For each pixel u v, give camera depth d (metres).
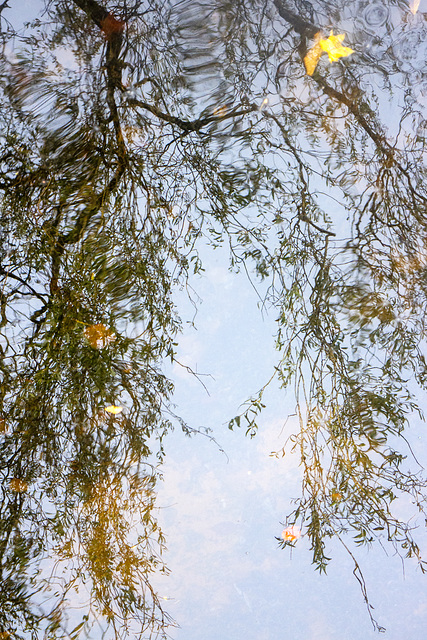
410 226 2.27
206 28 2.35
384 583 2.47
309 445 2.23
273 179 2.24
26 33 2.25
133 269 2.00
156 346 2.09
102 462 2.04
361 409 2.10
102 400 2.00
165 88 2.25
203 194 2.19
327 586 2.46
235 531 2.46
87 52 2.22
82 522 2.03
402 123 2.45
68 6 2.27
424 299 2.21
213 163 2.21
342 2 2.53
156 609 2.25
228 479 2.50
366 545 2.49
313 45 2.43
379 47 2.53
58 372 1.94
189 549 2.42
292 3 2.47
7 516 1.97
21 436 1.96
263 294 2.54
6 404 1.96
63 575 2.15
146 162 2.15
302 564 2.47
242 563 2.44
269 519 2.49
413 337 2.20
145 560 2.12
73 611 2.14
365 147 2.37
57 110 2.13
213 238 2.28
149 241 2.07
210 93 2.31
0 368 1.96
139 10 2.29
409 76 2.51
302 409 2.38
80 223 1.99
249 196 2.22
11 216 1.96
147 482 2.14
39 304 2.08
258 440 2.53
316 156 2.36
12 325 2.03
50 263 1.95
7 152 2.05
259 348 2.58
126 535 2.10
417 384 2.45
